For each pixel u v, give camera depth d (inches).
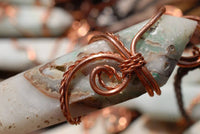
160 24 4.5
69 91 4.5
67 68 4.6
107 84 4.5
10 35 9.8
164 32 4.5
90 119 7.6
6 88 4.7
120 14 11.0
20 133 4.7
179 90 5.8
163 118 6.9
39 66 4.7
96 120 7.9
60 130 7.6
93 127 7.7
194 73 6.4
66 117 4.5
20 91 4.7
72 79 4.5
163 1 8.2
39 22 9.8
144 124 7.4
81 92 4.5
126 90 4.5
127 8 10.9
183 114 6.6
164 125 6.9
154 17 4.5
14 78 4.8
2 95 4.7
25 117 4.6
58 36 10.2
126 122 7.6
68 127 7.7
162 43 4.5
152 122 7.2
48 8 10.2
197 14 7.8
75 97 4.5
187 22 4.6
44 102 4.6
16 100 4.6
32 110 4.6
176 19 4.6
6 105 4.7
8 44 9.1
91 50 4.6
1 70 8.0
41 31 9.9
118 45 4.4
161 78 4.5
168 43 4.5
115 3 10.9
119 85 4.3
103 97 4.5
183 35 4.5
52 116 4.6
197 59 4.7
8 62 8.1
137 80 4.4
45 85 4.6
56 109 4.6
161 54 4.5
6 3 9.9
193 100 6.4
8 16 9.7
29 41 9.6
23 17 9.8
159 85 4.5
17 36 9.8
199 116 6.5
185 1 7.8
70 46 8.9
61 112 4.6
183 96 6.4
